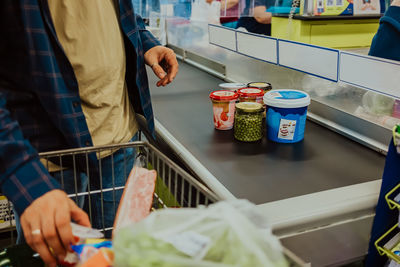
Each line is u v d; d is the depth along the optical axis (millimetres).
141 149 1053
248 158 1304
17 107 1138
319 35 2365
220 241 531
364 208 996
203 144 1426
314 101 1646
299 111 1378
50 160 1189
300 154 1329
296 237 952
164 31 3318
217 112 1529
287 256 583
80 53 1175
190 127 1599
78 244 738
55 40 1088
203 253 524
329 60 1455
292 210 963
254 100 1547
